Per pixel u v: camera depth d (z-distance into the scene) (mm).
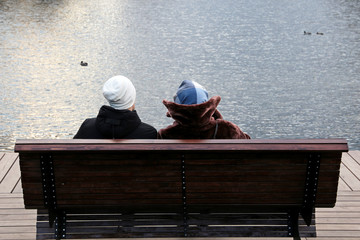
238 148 2439
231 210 2818
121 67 56281
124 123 2701
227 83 50250
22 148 2455
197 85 2725
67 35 70312
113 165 2570
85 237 2844
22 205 3793
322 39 68812
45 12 83312
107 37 70812
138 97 45719
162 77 52750
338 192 4066
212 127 2713
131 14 87438
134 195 2656
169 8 93500
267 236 2830
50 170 2590
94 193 2650
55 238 2826
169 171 2588
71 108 40812
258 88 48219
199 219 2848
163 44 67812
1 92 44562
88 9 88688
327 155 2521
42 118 37625
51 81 49250
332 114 39406
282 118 38688
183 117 2592
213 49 65250
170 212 2842
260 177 2600
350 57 59594
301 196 2654
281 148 2439
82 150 2445
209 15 87688
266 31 75062
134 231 2844
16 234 3383
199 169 2580
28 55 58625
